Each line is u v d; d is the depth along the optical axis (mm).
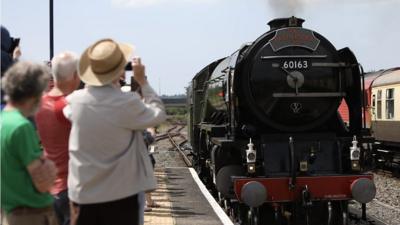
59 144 4742
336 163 10062
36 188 3844
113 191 4078
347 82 10562
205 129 12789
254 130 10164
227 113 10586
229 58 11523
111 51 4184
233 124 10008
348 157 10219
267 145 9977
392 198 14367
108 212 4125
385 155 21875
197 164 16844
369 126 23094
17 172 3756
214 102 12648
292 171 9422
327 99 10289
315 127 10336
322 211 9984
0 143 3709
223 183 10031
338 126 10773
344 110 18609
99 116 4074
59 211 4816
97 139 4074
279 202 9484
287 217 9406
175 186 13711
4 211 3934
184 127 65188
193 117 16891
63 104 4703
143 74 4402
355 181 9367
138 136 4273
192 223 8969
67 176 4793
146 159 4305
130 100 4109
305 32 10234
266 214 10516
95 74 4172
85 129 4082
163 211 10109
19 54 5266
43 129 4734
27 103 3811
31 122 4055
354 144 9844
